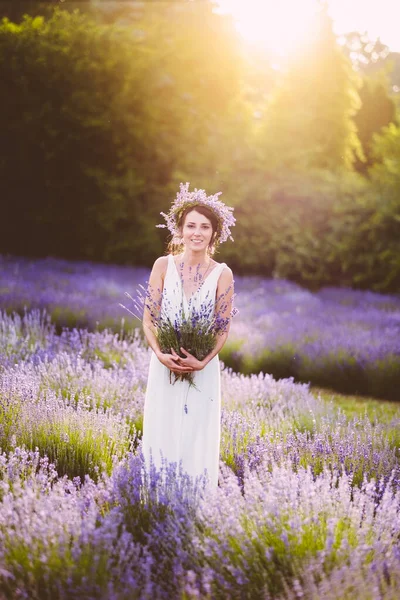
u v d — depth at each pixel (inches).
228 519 111.6
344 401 286.7
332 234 671.1
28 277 498.6
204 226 139.5
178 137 736.3
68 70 661.3
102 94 680.4
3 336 262.5
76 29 691.4
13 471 132.4
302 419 204.2
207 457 139.9
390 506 119.6
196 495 124.1
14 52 653.9
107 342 289.3
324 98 896.3
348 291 621.6
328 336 353.7
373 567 106.7
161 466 136.3
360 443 172.4
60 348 263.4
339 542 112.0
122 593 95.0
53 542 102.9
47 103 649.0
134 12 970.1
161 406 139.4
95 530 105.8
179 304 139.1
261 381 245.0
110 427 169.6
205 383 139.6
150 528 117.0
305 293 569.0
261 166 704.4
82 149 674.2
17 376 195.0
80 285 475.5
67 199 674.2
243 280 629.3
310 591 96.1
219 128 741.9
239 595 101.8
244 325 374.9
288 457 154.8
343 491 126.0
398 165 661.3
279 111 813.9
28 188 669.9
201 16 789.2
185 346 134.4
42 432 162.6
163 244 696.4
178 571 103.7
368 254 650.2
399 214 634.2
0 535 108.3
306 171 732.7
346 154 924.6
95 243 687.7
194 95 782.5
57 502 117.8
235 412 191.3
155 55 725.3
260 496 122.7
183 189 143.2
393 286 646.5
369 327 403.9
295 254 681.6
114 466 150.6
